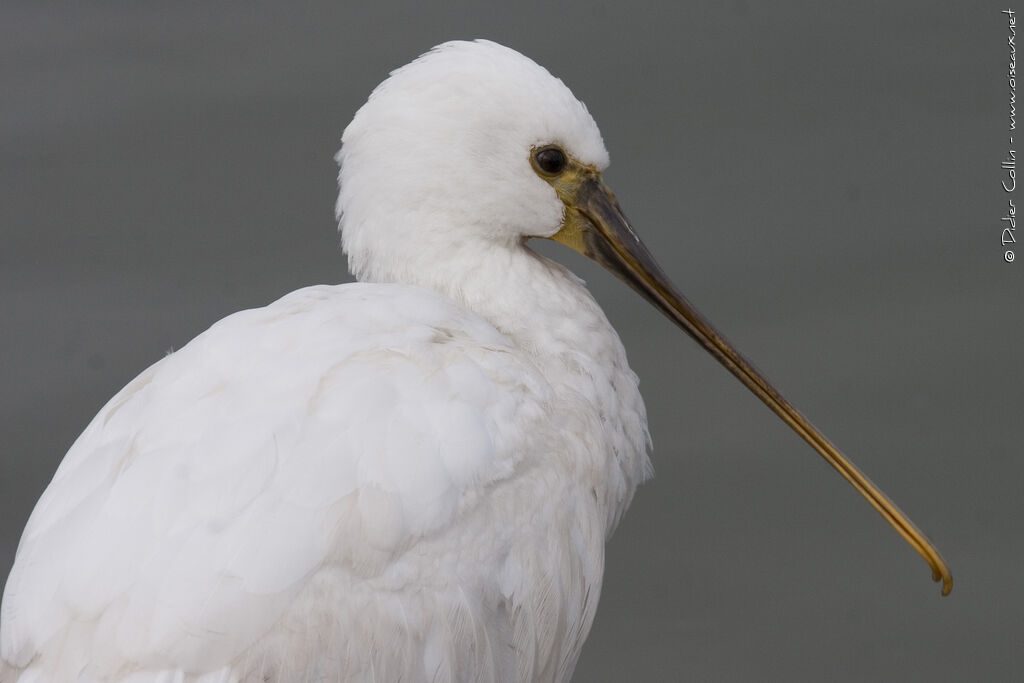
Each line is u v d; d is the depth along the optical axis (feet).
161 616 29.48
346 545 31.58
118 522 30.73
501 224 40.16
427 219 39.73
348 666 31.40
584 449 37.65
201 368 33.78
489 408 34.96
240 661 29.89
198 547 30.22
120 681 29.07
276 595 30.40
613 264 41.75
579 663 51.21
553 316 40.04
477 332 37.45
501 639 35.01
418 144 39.29
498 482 34.58
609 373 40.42
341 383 33.14
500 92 39.29
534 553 35.35
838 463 42.42
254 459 31.45
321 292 36.88
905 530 42.11
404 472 32.60
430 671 32.89
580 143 40.50
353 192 40.14
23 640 30.22
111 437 33.37
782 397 42.45
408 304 36.58
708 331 42.09
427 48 67.67
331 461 31.89
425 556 32.76
